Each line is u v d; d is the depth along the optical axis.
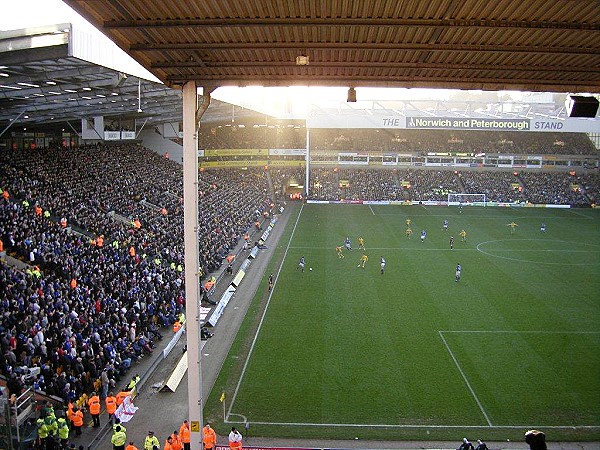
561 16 11.66
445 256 48.84
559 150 94.00
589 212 79.25
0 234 30.67
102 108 44.97
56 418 18.56
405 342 28.55
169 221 47.56
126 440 19.72
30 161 47.25
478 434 20.23
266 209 72.44
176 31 12.74
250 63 15.22
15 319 22.38
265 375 24.88
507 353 27.22
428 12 11.56
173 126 74.38
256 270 43.75
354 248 51.88
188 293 17.16
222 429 20.55
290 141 95.88
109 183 49.50
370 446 19.50
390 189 87.69
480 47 13.54
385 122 79.62
